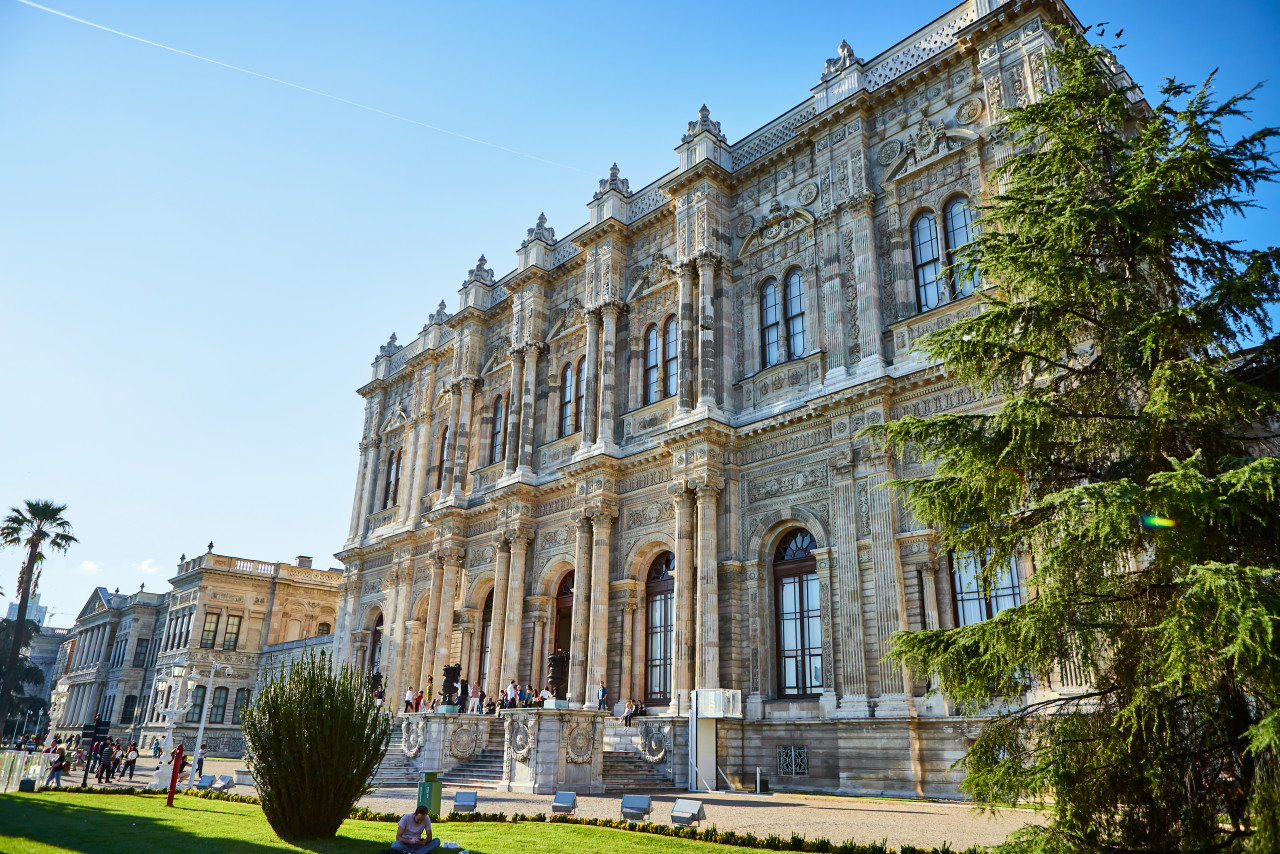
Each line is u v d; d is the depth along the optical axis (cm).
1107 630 1230
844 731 2711
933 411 2814
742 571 3209
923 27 3297
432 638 4653
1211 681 1090
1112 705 1274
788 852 1568
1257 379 1309
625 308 4119
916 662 1407
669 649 3494
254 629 7688
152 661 8744
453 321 5272
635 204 4306
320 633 8081
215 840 1652
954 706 2536
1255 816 998
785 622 3102
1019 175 1602
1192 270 1427
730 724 3008
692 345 3625
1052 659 1314
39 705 10419
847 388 2962
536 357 4578
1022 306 1446
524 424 4431
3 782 2870
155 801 2589
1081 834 1173
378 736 1750
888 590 2734
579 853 1520
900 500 2816
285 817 1642
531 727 2802
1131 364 1332
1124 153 1505
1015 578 2522
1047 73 2805
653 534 3600
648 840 1706
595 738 2870
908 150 3184
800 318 3412
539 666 3972
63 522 6794
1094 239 1449
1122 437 1331
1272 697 1003
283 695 1702
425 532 5128
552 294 4700
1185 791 1153
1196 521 1111
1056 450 1417
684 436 3372
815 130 3472
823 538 2986
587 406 4038
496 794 2711
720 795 2686
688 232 3753
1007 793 1280
